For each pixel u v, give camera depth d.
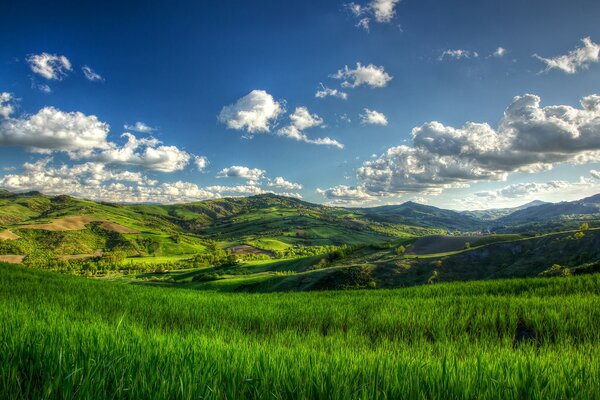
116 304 14.28
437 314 11.41
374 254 105.75
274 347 5.81
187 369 3.74
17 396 3.16
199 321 11.31
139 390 3.28
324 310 13.11
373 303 15.12
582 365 4.53
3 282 20.69
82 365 3.73
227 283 88.12
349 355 5.18
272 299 18.42
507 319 10.37
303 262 117.44
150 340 5.37
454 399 3.54
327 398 3.40
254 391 3.47
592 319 9.48
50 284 21.36
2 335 4.93
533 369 4.28
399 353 5.91
